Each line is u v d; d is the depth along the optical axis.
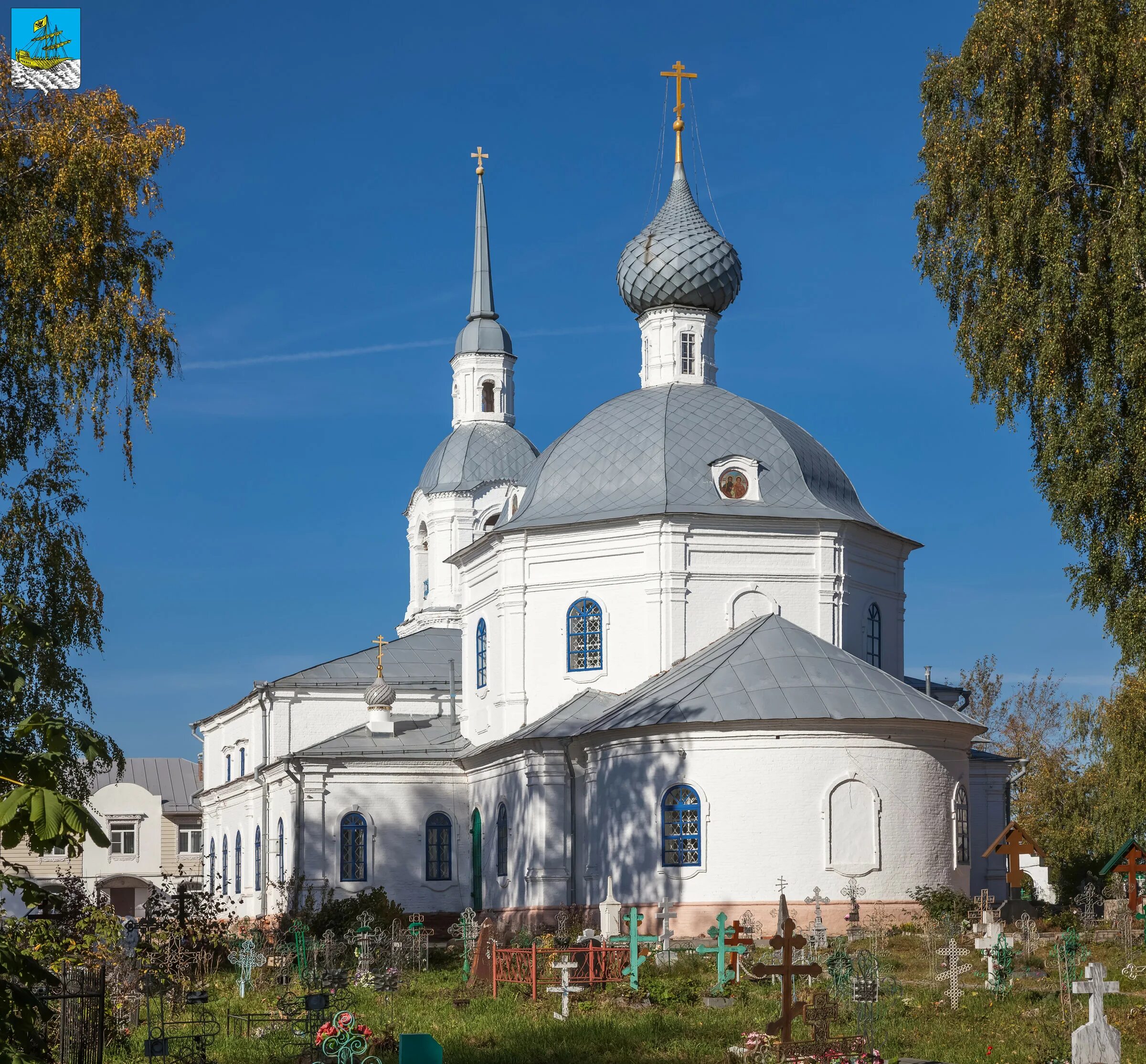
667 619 44.09
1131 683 42.28
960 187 30.08
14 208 27.33
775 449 46.69
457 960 36.38
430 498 70.25
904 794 39.06
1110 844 45.81
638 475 46.19
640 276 51.00
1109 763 44.28
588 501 46.38
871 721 38.69
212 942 32.75
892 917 38.09
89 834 11.04
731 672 40.22
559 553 46.03
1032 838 55.41
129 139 28.03
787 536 44.97
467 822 50.66
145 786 81.56
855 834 38.41
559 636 45.72
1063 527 28.02
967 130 30.14
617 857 39.78
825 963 29.25
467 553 50.09
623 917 39.25
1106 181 28.91
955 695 54.06
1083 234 28.59
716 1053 20.84
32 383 27.64
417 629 69.56
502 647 46.62
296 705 56.12
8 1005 11.66
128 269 27.98
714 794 38.69
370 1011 26.33
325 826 50.00
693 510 44.56
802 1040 20.20
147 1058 21.25
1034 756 65.94
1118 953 30.97
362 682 56.38
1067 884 50.47
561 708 44.28
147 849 77.62
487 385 72.94
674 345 50.81
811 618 44.78
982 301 29.62
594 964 28.62
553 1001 26.41
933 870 39.16
